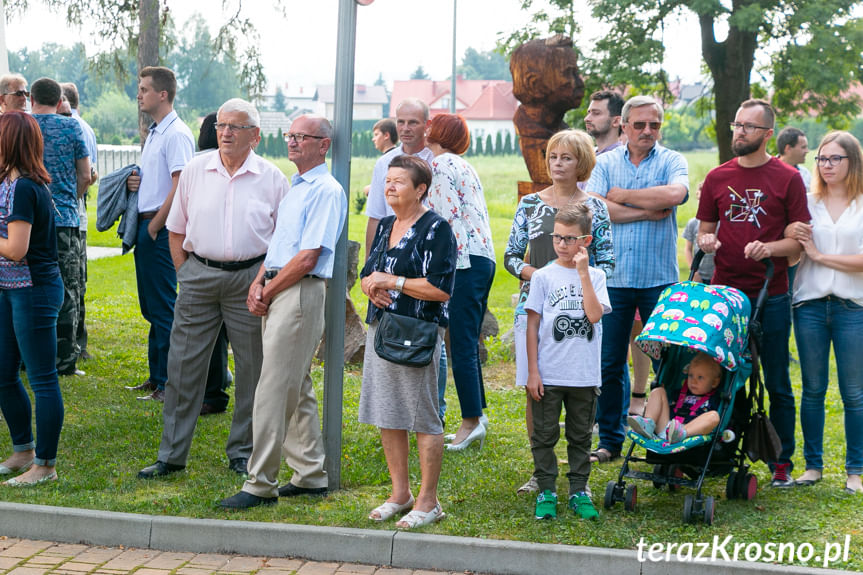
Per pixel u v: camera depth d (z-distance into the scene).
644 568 4.36
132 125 62.56
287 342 5.00
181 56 39.00
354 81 5.34
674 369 5.43
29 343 5.25
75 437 6.35
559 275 5.07
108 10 14.10
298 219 5.06
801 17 20.62
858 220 5.64
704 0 20.69
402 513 4.96
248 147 5.54
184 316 5.60
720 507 5.26
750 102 5.57
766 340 5.73
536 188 9.67
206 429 6.71
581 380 5.00
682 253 25.69
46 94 7.55
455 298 6.35
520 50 9.50
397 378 4.77
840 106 22.67
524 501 5.29
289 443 5.34
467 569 4.50
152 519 4.70
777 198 5.57
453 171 6.27
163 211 7.23
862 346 5.64
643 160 6.22
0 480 5.39
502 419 7.33
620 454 6.31
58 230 7.86
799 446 6.95
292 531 4.61
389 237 4.84
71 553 4.58
